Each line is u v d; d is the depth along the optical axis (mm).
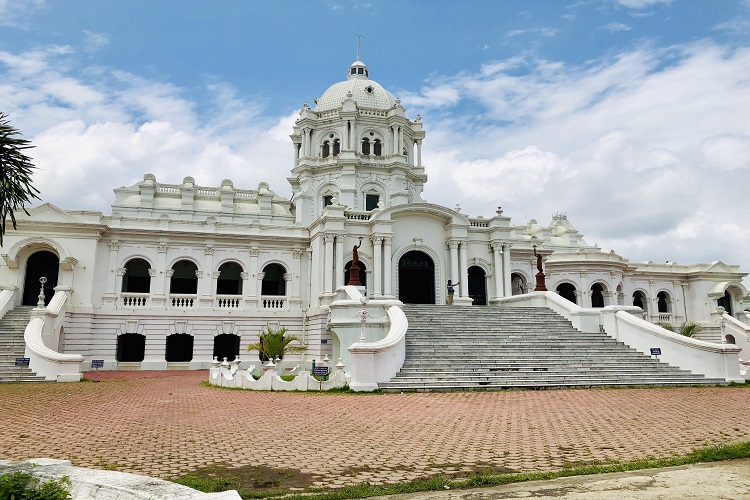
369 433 11125
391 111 46250
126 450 9625
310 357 34406
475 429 11477
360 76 51719
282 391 19250
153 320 35312
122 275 35656
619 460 8703
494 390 18828
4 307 30578
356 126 45750
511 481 7402
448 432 11172
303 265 39469
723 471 7836
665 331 22969
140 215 43000
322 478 7816
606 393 17875
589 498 6523
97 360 32031
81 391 19844
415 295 37844
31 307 32000
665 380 20531
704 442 10125
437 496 6785
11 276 33250
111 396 18266
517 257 45219
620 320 25156
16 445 10094
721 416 13211
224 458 9016
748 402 15734
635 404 15281
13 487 5332
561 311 28391
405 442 10211
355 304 24266
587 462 8578
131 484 5574
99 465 8516
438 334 24391
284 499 6742
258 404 15766
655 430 11344
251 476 7926
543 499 6527
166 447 9867
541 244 46406
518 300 33156
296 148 47938
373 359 18828
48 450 9633
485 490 7016
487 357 21969
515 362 21594
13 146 10250
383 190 44750
